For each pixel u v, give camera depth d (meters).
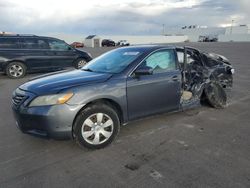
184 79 4.99
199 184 2.96
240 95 7.18
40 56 11.30
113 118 3.97
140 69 4.27
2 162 3.54
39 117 3.56
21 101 3.75
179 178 3.09
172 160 3.53
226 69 6.48
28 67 11.17
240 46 36.22
